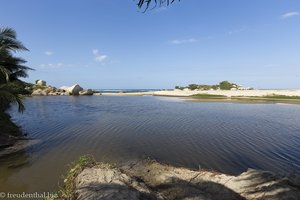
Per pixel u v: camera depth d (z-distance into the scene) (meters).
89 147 14.95
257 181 8.20
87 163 9.41
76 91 83.88
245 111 34.59
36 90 80.75
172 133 19.09
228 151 14.12
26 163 12.04
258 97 64.62
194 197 7.76
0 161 12.31
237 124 23.39
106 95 86.12
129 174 9.58
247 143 15.97
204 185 8.48
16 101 18.28
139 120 26.02
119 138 17.34
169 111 34.88
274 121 25.41
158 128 21.23
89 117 28.69
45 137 17.61
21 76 22.86
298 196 7.10
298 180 7.93
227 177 8.85
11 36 18.95
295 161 12.48
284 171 11.11
